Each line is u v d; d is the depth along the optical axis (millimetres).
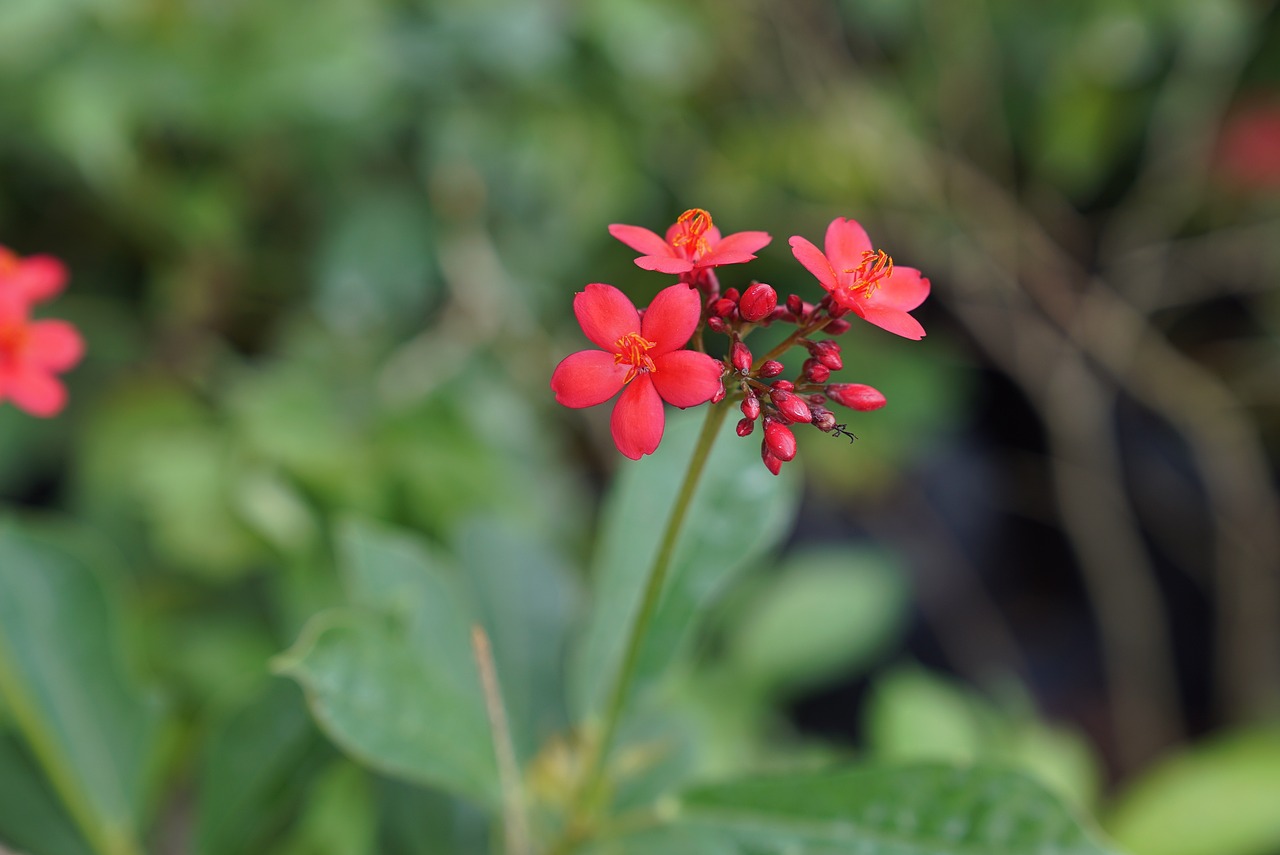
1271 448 906
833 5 817
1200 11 767
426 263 731
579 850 415
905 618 847
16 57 570
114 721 441
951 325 925
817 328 379
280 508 577
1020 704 771
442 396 627
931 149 846
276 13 606
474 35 675
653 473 436
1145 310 880
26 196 675
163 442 621
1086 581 878
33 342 426
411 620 435
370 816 466
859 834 404
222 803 428
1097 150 845
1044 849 397
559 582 491
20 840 438
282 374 667
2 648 423
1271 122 840
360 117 646
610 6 692
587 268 780
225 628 579
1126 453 914
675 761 464
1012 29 814
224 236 675
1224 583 867
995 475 925
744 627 618
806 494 853
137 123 625
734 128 812
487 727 407
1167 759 836
